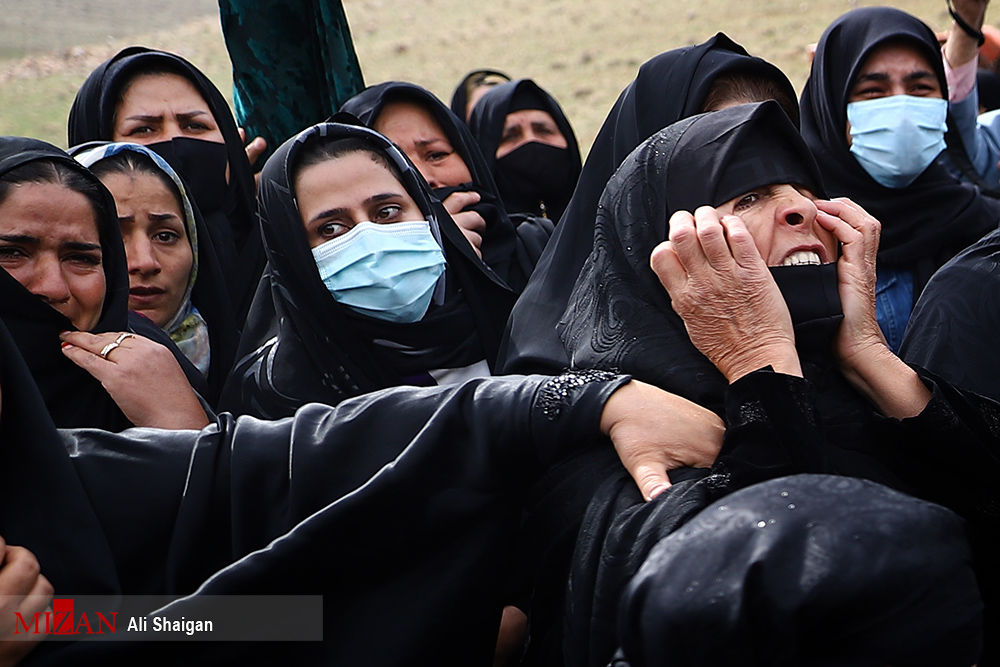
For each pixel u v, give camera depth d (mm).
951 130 4074
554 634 1923
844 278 1993
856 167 3412
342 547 1818
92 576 1769
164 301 2873
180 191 2951
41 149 2369
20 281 2273
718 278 1887
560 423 1855
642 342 1987
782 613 1272
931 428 1864
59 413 2293
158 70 3436
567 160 4180
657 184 2039
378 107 3412
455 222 2955
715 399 1908
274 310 2846
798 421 1755
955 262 2551
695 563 1351
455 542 1867
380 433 1934
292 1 3760
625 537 1739
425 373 2615
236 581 1772
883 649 1270
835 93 3449
